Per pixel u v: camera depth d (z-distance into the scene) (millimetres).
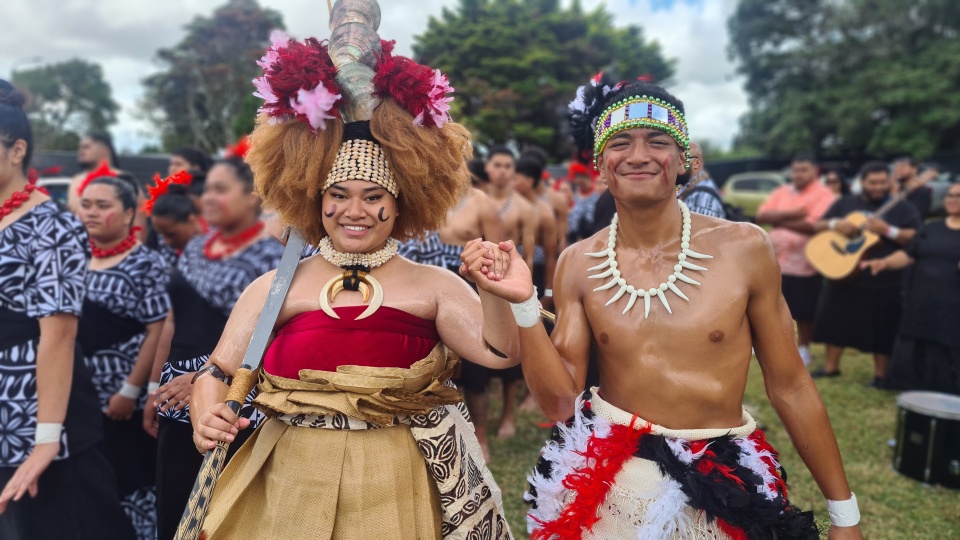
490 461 4043
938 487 3680
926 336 4816
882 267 5062
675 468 1581
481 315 1666
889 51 26422
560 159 30281
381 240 1688
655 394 1648
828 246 5523
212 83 33156
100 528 2445
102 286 2840
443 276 1727
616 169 1638
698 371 1632
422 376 1614
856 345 5457
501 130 27484
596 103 1800
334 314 1627
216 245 2496
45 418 2207
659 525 1556
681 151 1677
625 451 1629
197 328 2357
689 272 1656
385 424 1598
